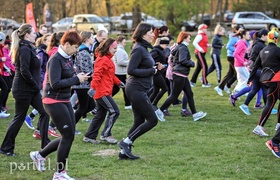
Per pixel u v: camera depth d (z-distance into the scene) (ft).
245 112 33.04
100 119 24.95
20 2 132.77
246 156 22.47
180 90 30.50
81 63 25.32
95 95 24.49
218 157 22.27
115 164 21.11
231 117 32.30
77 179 19.19
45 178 19.22
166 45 30.73
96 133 25.03
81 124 29.91
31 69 21.80
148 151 23.24
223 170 20.24
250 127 29.04
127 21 123.44
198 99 40.01
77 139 25.81
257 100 35.37
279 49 25.30
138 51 20.92
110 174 19.70
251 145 24.53
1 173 19.77
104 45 23.90
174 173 19.79
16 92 21.65
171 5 108.78
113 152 23.18
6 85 33.06
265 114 26.43
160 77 31.04
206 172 19.95
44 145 22.57
